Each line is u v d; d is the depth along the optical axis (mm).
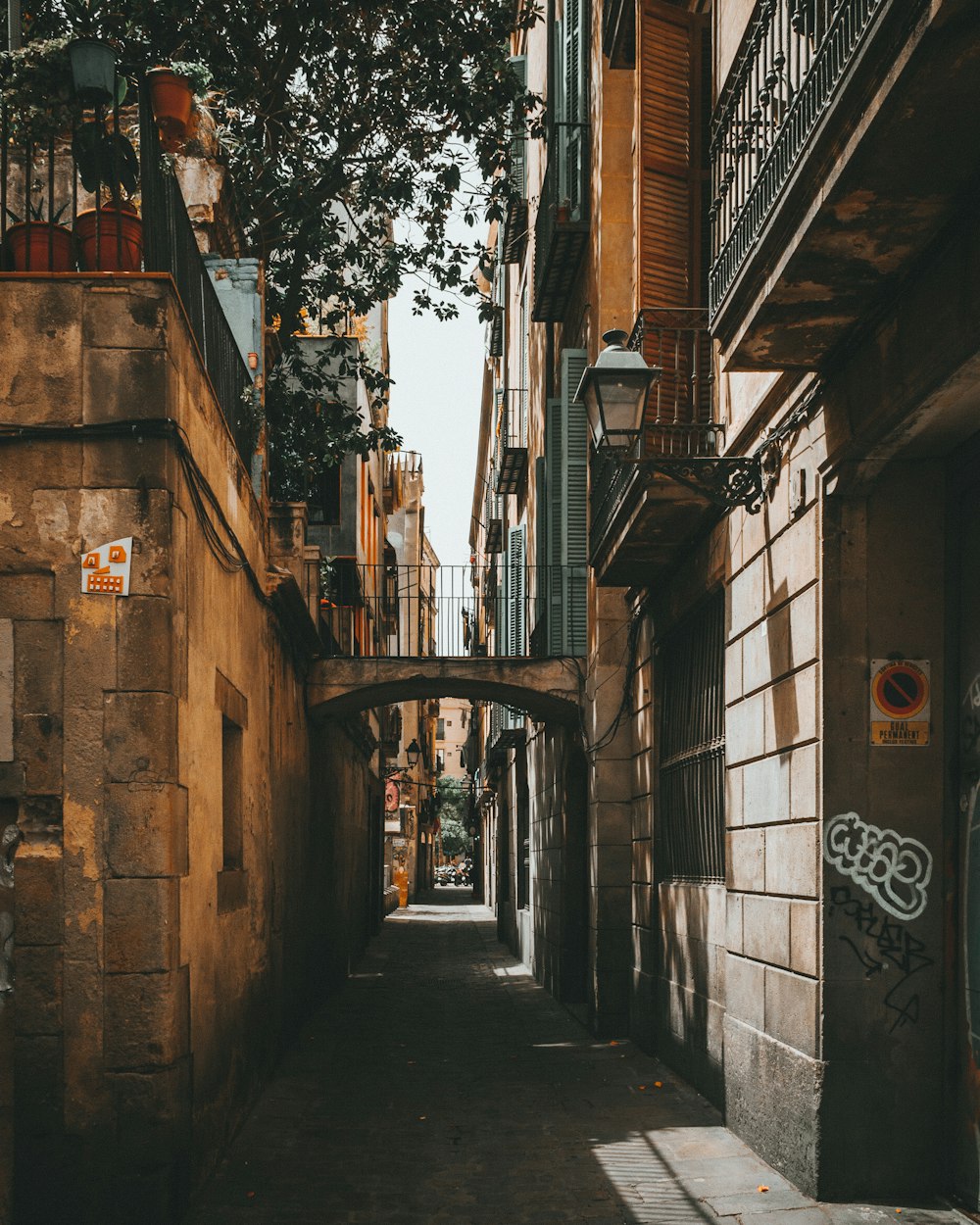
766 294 5754
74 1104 5789
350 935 19953
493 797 37750
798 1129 6574
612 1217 6152
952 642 6465
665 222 9758
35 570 6113
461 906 48188
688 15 10047
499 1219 6176
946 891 6402
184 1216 6109
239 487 8820
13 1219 5723
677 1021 10242
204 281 8109
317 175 13922
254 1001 9102
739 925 7996
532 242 20375
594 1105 8992
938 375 5348
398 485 35156
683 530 9500
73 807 5957
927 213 4980
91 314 6250
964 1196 6062
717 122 7324
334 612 17719
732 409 8367
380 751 30547
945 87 4137
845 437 6312
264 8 12875
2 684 6043
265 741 10203
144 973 5863
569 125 13742
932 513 6582
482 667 14766
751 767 7840
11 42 8133
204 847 7031
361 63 13484
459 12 13430
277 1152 7551
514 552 18938
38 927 5887
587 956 14680
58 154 8664
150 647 6062
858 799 6441
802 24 5660
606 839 12922
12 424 6164
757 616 7777
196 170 10766
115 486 6164
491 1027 13680
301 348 16438
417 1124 8391
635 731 12648
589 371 7457
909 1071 6312
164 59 11852
